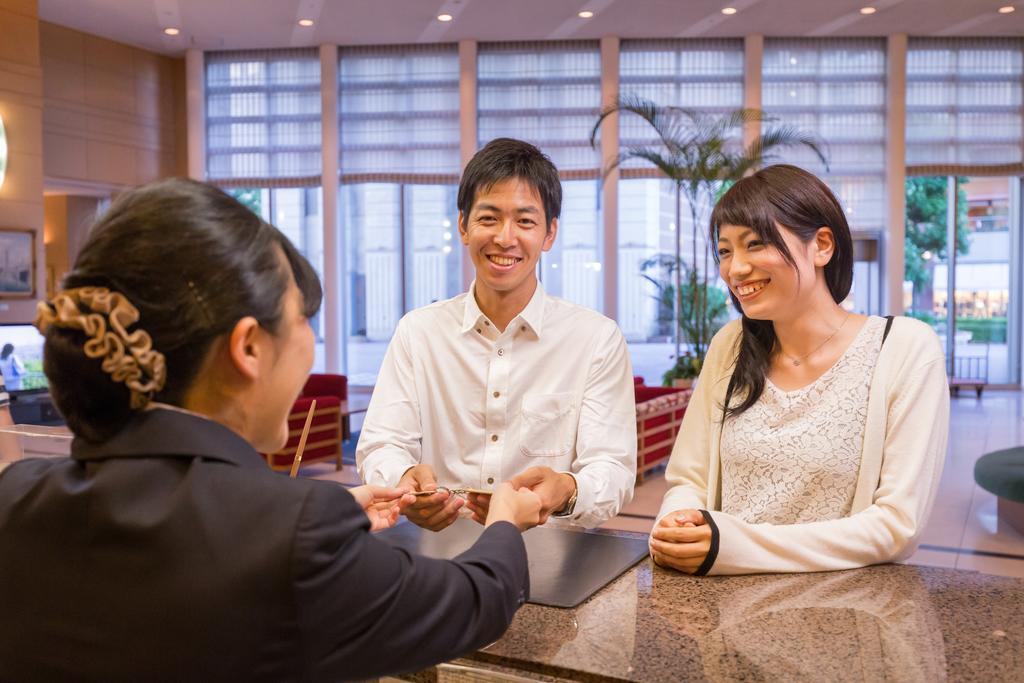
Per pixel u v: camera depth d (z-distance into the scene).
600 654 1.03
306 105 11.43
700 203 11.15
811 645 1.05
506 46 11.20
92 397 0.76
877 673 0.96
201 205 0.76
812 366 1.56
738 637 1.08
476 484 1.92
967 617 1.14
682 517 1.38
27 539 0.76
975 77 11.02
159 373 0.75
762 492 1.54
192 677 0.70
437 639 0.78
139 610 0.71
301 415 6.57
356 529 0.75
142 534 0.72
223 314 0.76
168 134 11.91
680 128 10.95
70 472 0.78
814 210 1.48
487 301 1.91
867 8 9.75
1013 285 11.73
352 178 11.43
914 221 11.74
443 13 9.94
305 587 0.69
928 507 1.45
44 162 10.54
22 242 9.34
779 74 11.05
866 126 11.05
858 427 1.50
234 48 11.39
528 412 1.90
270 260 0.80
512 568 0.90
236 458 0.78
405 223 11.76
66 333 0.74
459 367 1.95
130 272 0.73
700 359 8.87
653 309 11.37
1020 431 8.55
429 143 11.37
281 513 0.71
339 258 11.56
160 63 11.78
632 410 1.97
